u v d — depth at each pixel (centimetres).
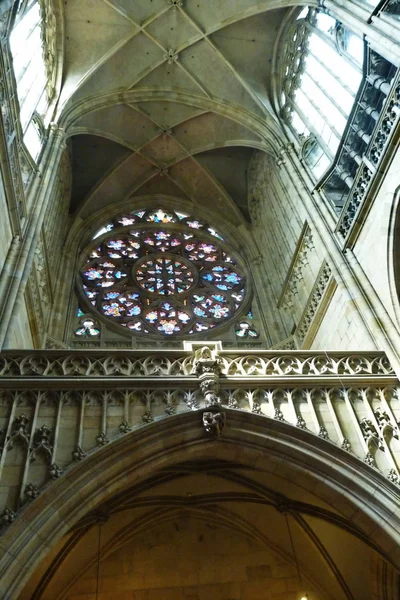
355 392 1283
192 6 2281
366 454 1136
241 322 2283
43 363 1255
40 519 934
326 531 1412
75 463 1031
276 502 1366
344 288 1544
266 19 2359
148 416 1153
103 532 1395
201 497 1426
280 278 2289
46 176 1808
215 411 1156
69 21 2227
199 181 2809
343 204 1767
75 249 2462
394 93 1408
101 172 2712
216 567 1474
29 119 1853
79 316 2203
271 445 1147
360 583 1434
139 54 2361
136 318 2242
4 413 1116
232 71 2395
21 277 1411
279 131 2295
